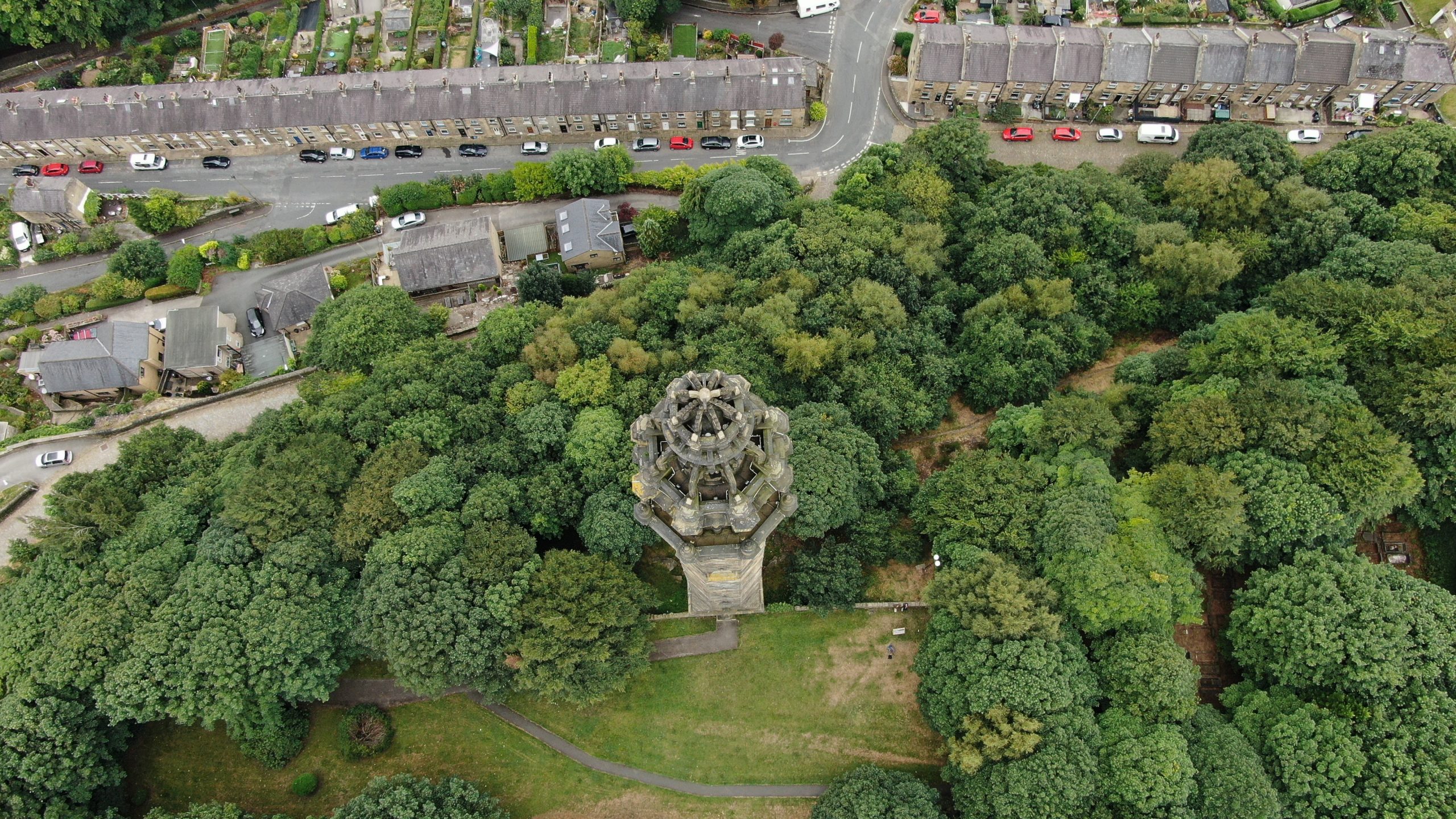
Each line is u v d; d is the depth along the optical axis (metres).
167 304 171.00
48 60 194.75
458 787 107.56
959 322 144.50
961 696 104.19
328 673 111.38
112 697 105.00
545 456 127.25
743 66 175.50
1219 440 115.06
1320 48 169.88
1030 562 113.44
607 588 110.25
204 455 130.62
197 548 117.88
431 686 107.19
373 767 115.81
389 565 111.44
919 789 105.19
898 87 183.88
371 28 196.62
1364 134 169.25
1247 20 187.12
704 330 138.25
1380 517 112.06
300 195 181.38
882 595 120.19
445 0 194.75
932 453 134.88
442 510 117.81
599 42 191.50
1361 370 122.06
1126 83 173.25
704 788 113.56
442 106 176.25
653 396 128.38
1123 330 144.88
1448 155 148.88
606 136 183.00
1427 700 99.50
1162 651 104.06
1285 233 145.12
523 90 175.50
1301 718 102.00
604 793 113.88
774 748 114.38
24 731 104.75
